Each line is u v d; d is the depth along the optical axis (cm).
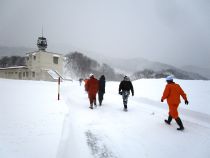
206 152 636
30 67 6200
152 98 1577
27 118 784
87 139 699
